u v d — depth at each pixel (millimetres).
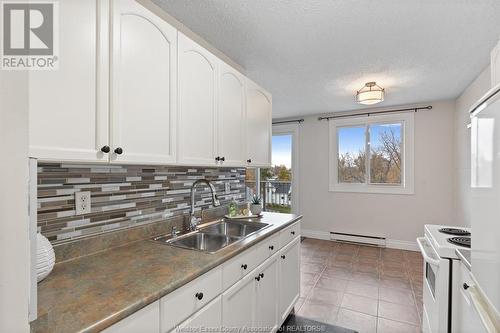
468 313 1238
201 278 1213
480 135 970
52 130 948
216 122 1844
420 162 4121
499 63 1549
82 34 1044
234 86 2072
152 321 967
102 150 1101
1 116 481
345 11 1769
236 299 1496
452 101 3916
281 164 5395
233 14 1815
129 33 1232
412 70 2770
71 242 1312
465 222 3312
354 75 2928
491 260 847
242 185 2963
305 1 1669
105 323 797
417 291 2773
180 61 1531
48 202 1240
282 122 5289
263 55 2445
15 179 499
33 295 614
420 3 1675
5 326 479
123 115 1199
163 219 1873
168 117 1447
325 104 4191
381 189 4387
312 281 3029
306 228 4996
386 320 2260
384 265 3512
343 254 3969
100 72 1104
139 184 1710
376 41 2170
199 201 2277
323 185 4867
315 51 2355
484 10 1728
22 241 508
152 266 1225
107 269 1190
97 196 1452
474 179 1043
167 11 1780
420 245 1903
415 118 4148
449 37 2086
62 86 978
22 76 516
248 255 1624
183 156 1549
